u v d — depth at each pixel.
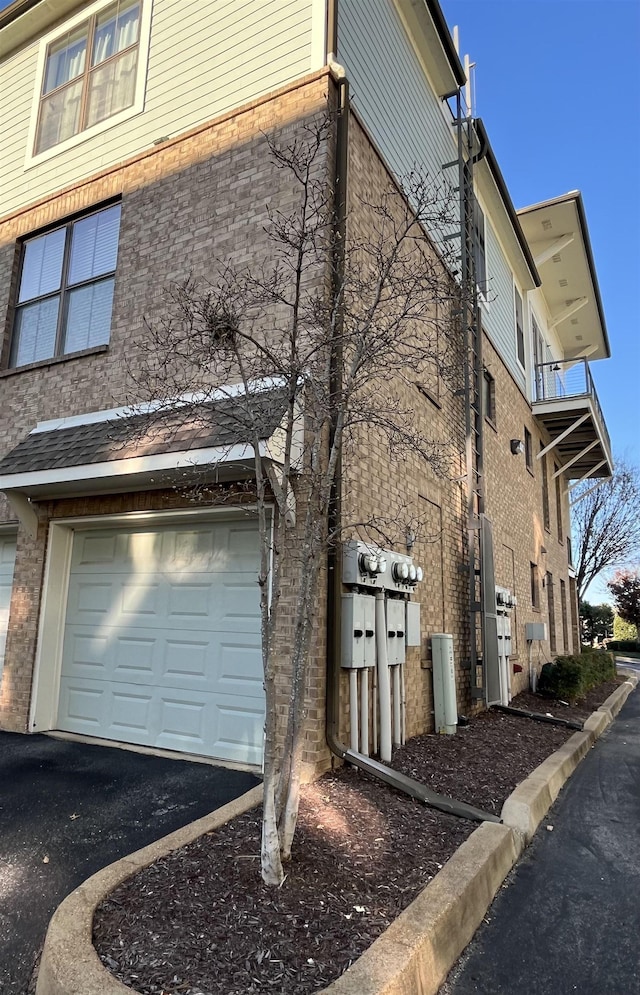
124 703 6.39
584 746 8.05
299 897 3.27
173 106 7.44
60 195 8.27
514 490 12.88
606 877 4.32
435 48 8.90
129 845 4.02
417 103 8.77
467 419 9.35
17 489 6.59
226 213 6.57
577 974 3.17
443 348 8.84
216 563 6.07
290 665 5.18
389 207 7.27
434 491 8.22
